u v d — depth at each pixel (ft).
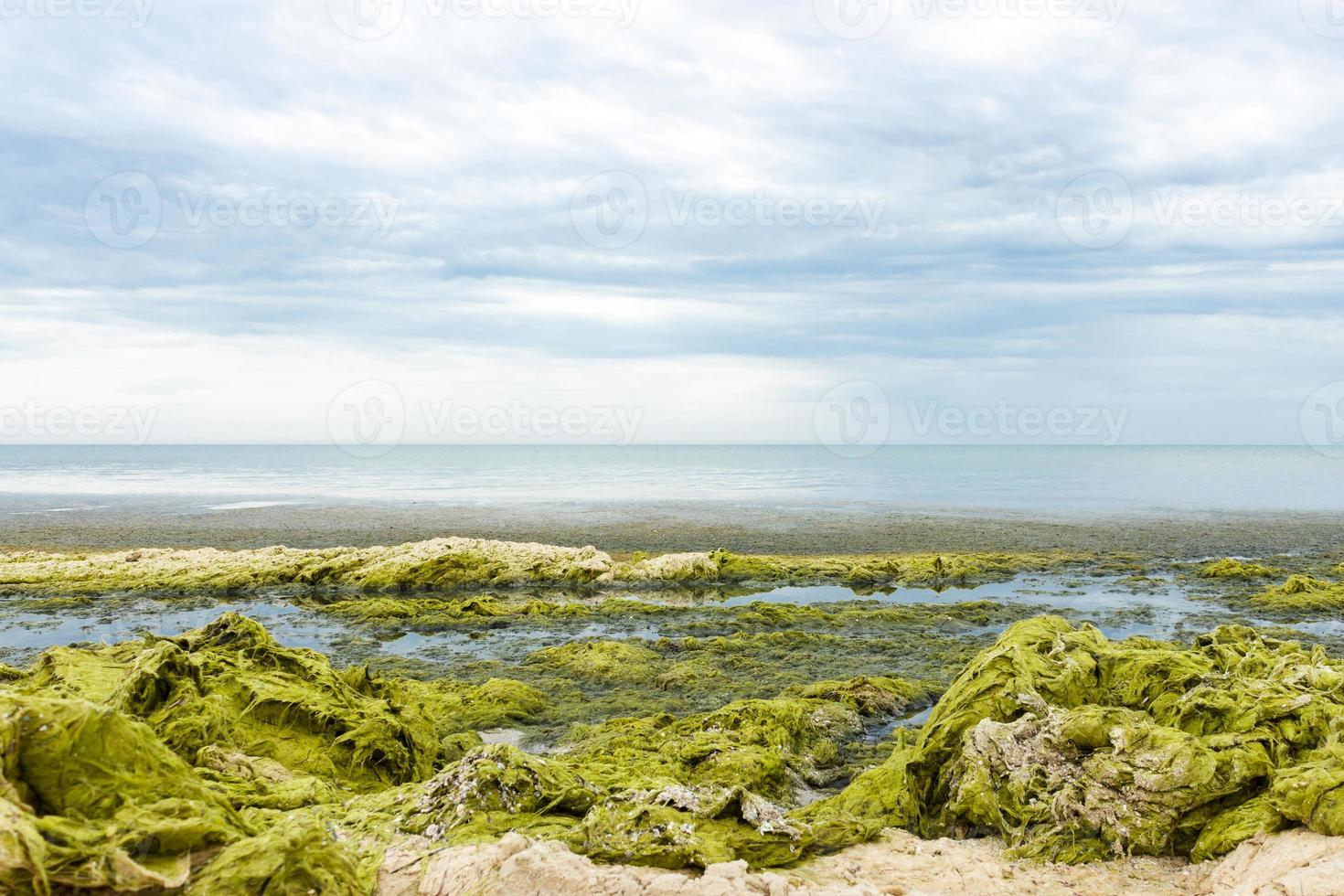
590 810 22.44
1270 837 20.29
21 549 101.91
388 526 130.31
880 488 228.63
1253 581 79.56
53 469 367.86
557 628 63.00
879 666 51.42
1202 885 20.11
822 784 34.35
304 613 67.97
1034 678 28.55
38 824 14.60
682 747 34.40
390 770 29.96
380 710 32.35
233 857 16.16
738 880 18.34
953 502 178.40
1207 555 96.94
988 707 27.84
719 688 46.98
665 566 83.10
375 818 22.56
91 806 16.16
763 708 38.81
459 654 55.88
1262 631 58.95
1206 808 22.34
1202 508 158.81
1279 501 175.52
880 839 23.95
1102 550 100.27
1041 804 23.75
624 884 17.90
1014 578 82.64
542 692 46.57
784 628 62.28
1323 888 16.69
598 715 42.93
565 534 118.83
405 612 66.85
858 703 42.91
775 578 82.43
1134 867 21.54
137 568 81.25
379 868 19.27
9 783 15.12
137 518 142.10
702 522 135.95
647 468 381.60
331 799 25.07
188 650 32.55
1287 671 28.09
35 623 63.52
